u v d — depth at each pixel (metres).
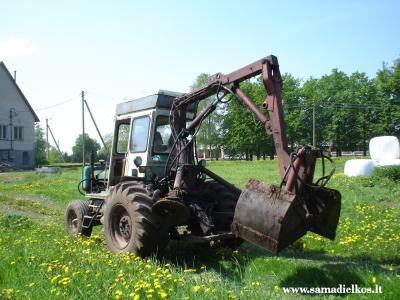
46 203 15.69
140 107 7.81
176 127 7.46
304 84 67.19
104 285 4.79
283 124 5.78
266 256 6.91
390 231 8.03
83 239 7.98
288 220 5.14
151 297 4.37
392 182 17.88
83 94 32.84
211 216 7.02
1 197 17.14
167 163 7.28
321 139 61.22
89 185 9.55
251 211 5.41
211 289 4.65
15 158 47.31
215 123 64.44
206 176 7.99
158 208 6.43
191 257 7.09
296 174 5.34
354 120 58.56
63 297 4.50
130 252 6.45
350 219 9.70
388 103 55.03
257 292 4.78
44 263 5.60
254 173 29.80
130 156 7.93
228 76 6.55
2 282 5.16
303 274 5.58
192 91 7.18
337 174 24.33
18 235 7.87
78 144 78.75
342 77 65.62
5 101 46.62
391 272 5.49
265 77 5.89
